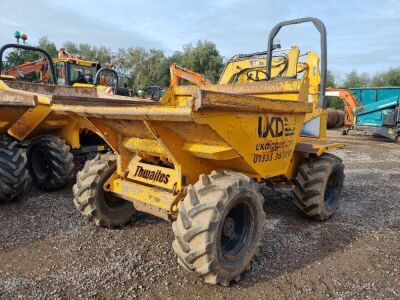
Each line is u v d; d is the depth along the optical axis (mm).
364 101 15609
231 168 3270
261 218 3035
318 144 4082
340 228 4184
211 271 2619
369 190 6059
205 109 2393
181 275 2949
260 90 4062
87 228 3840
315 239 3826
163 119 2553
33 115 5059
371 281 3002
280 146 3412
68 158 5086
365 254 3508
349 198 5512
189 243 2590
